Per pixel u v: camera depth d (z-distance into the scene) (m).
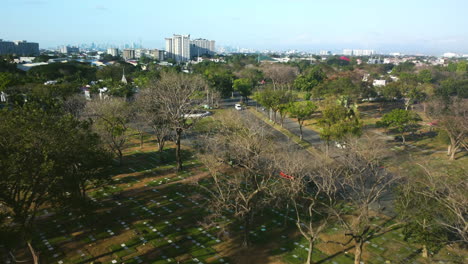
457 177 34.28
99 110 63.12
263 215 44.25
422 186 35.91
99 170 38.84
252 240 37.94
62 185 31.34
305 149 70.44
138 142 76.94
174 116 57.12
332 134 62.66
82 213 34.16
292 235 39.44
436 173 43.16
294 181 38.94
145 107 64.25
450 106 88.12
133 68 188.50
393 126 78.25
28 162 26.92
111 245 35.91
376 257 35.03
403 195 36.66
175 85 66.00
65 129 30.72
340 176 50.12
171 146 74.19
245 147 39.88
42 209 43.38
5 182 26.28
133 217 42.50
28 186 28.39
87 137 35.31
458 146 67.62
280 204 44.47
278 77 153.00
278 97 89.88
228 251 35.66
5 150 26.12
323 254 35.53
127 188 51.66
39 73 145.62
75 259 33.19
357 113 80.06
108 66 165.00
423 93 116.19
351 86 114.75
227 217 43.47
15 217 28.25
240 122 61.22
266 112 109.38
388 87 116.56
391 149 71.75
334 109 65.94
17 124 28.30
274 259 34.41
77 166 35.47
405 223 33.72
